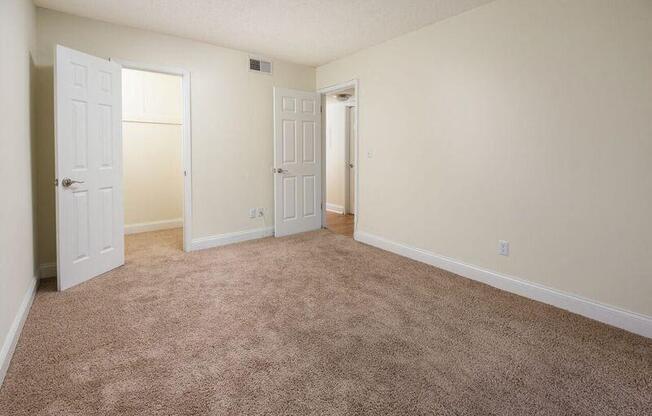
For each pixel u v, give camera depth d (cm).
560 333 222
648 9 210
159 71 373
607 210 233
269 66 456
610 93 228
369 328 227
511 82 280
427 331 223
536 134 267
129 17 330
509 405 157
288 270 341
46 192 317
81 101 293
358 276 325
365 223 443
